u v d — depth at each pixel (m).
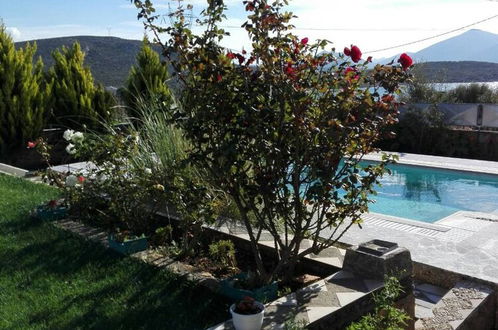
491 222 6.16
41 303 3.60
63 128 11.51
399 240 5.12
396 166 11.55
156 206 5.48
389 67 3.43
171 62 3.61
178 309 3.42
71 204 5.72
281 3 3.33
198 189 4.32
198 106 3.45
